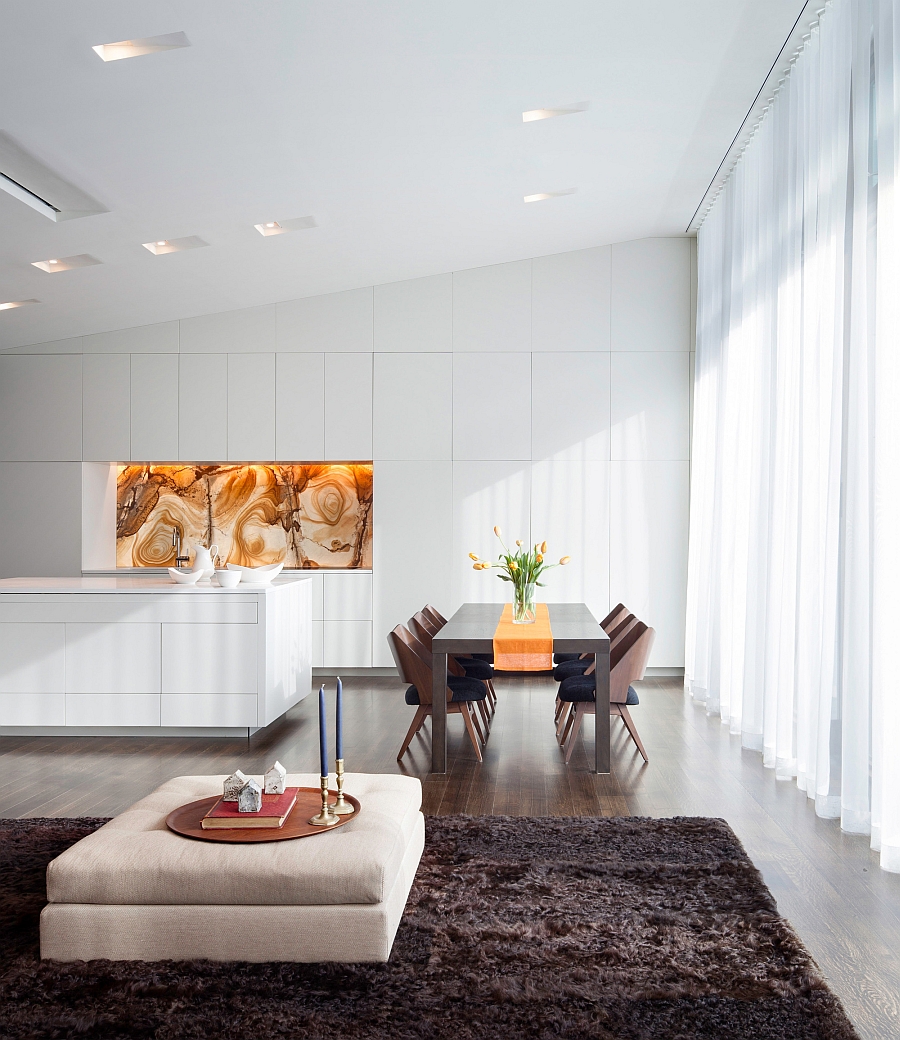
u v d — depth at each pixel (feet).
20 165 17.22
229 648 19.54
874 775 12.73
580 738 19.69
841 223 14.35
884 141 12.23
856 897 10.94
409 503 27.91
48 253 21.42
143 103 15.35
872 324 13.20
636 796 15.26
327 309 28.12
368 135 18.11
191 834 9.62
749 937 9.66
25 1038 7.95
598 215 25.03
